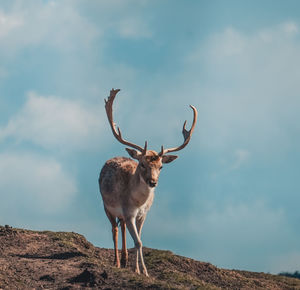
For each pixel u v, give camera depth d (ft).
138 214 158.51
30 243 183.11
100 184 167.12
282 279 220.84
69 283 138.72
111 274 145.28
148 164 149.48
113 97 166.30
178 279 159.84
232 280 190.29
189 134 166.50
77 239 200.23
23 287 134.41
